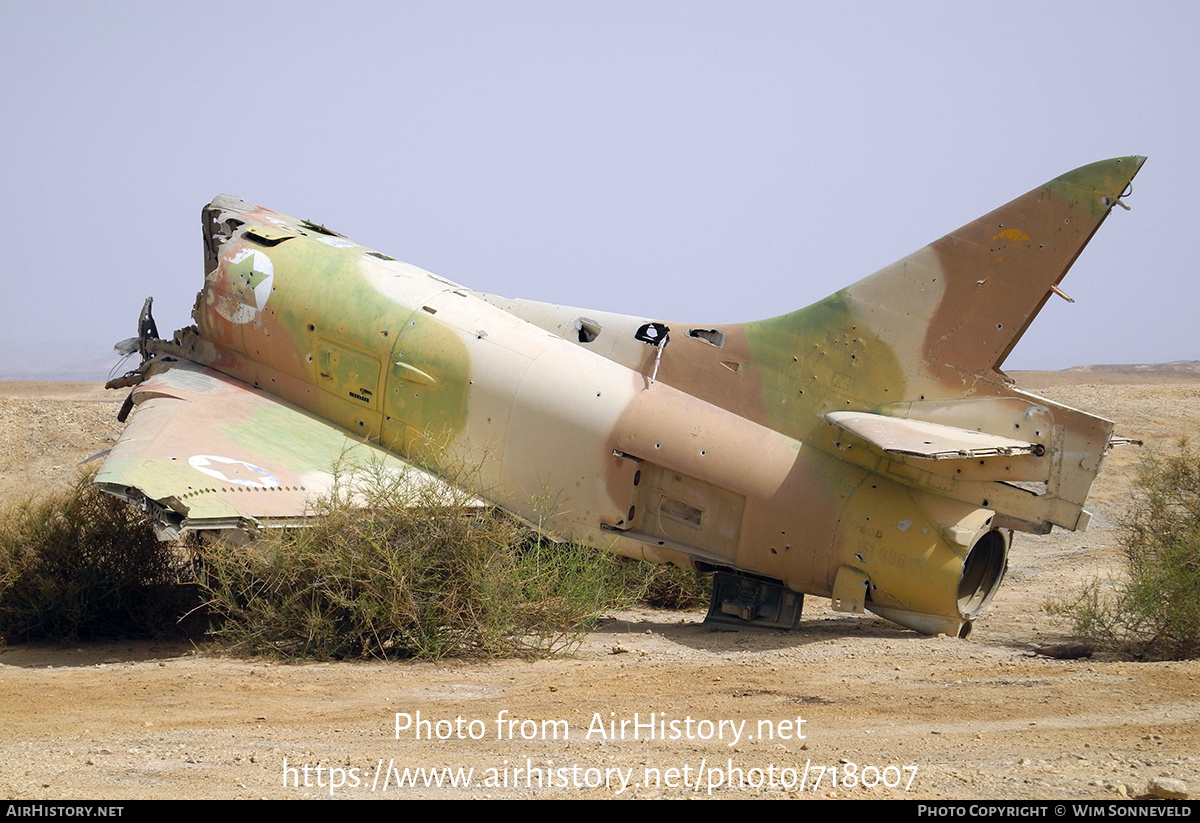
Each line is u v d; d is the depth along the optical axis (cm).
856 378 3253
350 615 2819
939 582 3014
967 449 2781
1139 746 1747
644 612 3762
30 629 3148
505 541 2942
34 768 1680
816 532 3155
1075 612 3347
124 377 4369
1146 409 8012
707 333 3503
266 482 3162
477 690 2378
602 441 3412
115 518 3244
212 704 2241
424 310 3797
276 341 3947
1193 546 2942
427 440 3644
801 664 2655
